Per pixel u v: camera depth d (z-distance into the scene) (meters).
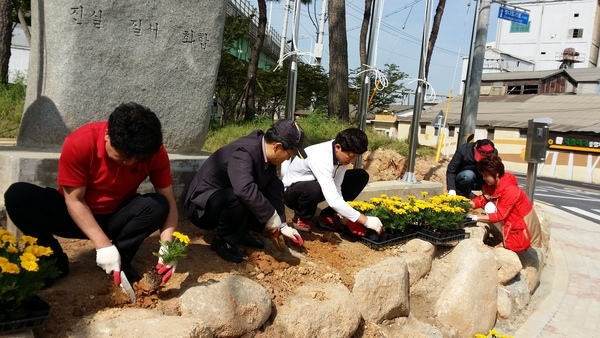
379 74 6.39
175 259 2.60
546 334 4.45
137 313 2.44
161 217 2.76
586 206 14.09
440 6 13.12
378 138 8.96
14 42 21.12
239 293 2.79
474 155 6.25
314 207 4.32
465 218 5.47
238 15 17.89
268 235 3.99
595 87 34.22
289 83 5.54
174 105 4.44
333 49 11.42
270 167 3.46
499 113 32.47
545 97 33.41
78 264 2.96
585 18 43.56
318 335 3.06
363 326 3.50
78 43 3.88
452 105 35.97
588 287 5.82
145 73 4.23
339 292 3.33
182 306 2.59
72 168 2.45
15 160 3.28
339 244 4.26
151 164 2.76
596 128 26.14
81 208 2.48
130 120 2.29
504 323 4.66
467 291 4.35
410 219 4.62
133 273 2.77
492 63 42.59
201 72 4.57
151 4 4.20
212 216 3.26
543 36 45.50
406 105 43.62
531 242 6.01
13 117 7.39
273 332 2.89
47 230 2.64
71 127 3.93
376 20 6.56
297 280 3.37
